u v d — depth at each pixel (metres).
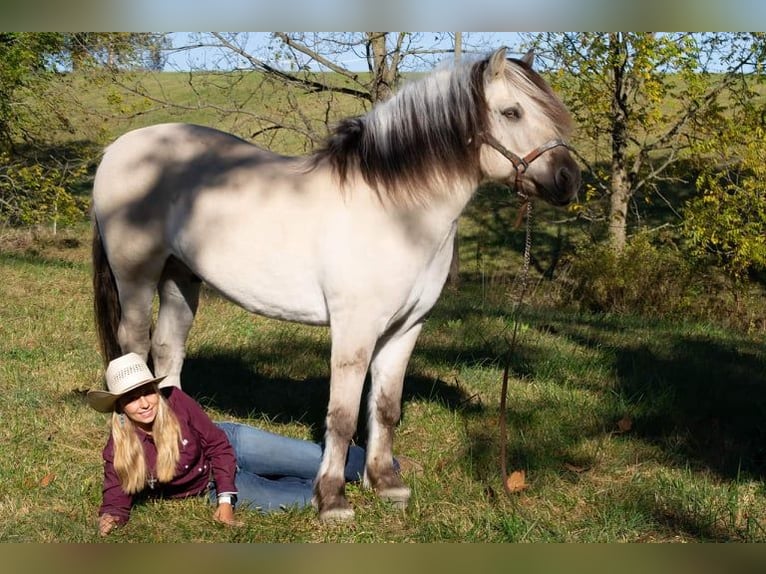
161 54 11.72
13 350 6.30
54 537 3.54
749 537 3.74
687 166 12.66
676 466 4.58
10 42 12.59
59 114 13.25
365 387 5.78
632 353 6.95
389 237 3.67
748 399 5.75
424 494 4.09
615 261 11.54
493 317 8.20
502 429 4.05
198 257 4.09
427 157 3.67
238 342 6.96
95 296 4.64
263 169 4.04
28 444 4.51
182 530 3.63
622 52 11.28
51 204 13.09
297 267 3.82
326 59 11.52
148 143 4.35
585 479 4.37
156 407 3.55
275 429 4.94
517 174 3.72
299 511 3.84
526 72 3.75
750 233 11.23
